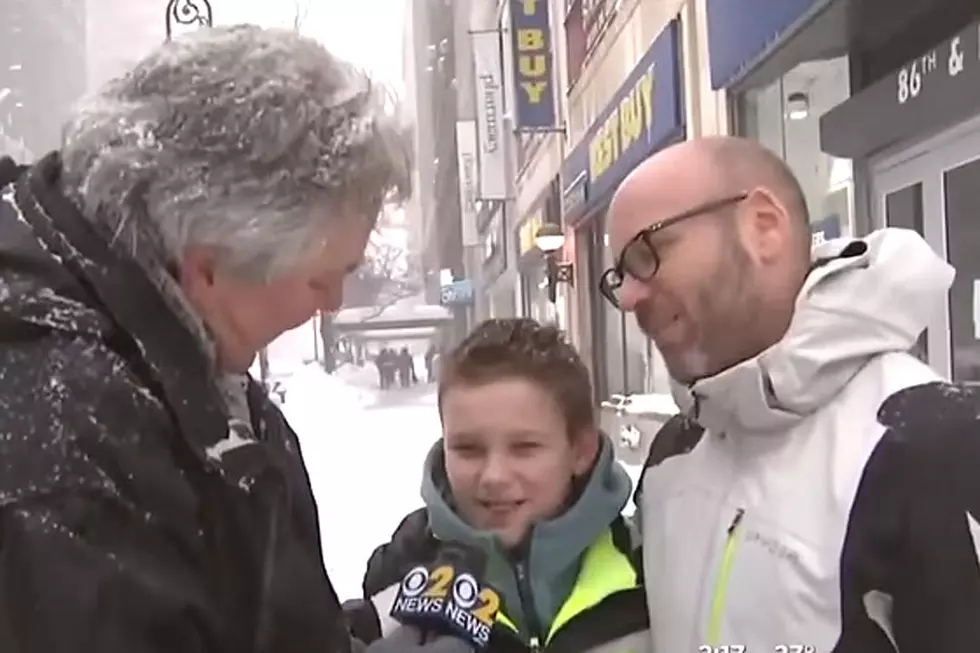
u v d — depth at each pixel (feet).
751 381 4.17
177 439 3.04
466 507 4.83
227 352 3.34
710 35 19.90
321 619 3.44
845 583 3.82
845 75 16.78
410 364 75.72
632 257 4.46
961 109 11.84
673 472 4.87
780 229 4.33
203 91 3.06
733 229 4.32
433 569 4.77
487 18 75.51
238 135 3.03
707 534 4.46
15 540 2.70
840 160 16.69
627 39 30.42
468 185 88.63
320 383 78.13
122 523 2.81
